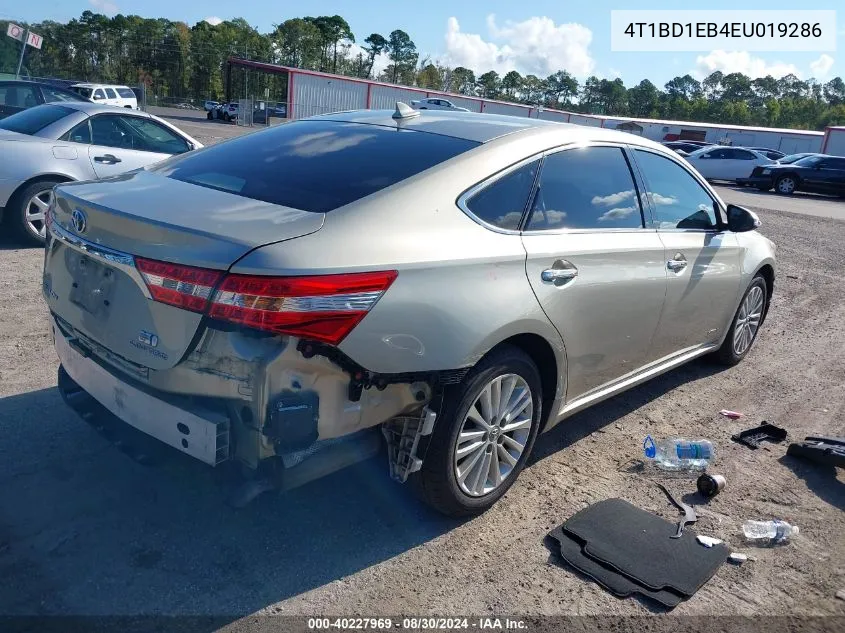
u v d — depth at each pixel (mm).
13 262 6809
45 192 7262
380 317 2592
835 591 2973
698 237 4430
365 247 2633
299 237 2547
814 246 12320
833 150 40938
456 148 3281
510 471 3395
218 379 2494
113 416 2992
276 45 107312
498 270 3010
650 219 4070
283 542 3018
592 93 129625
